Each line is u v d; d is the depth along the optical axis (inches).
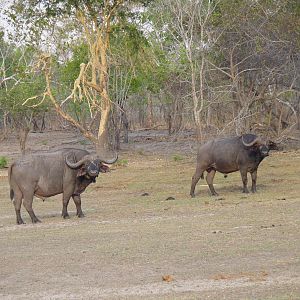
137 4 3435.0
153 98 6879.9
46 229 1630.2
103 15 3309.5
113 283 1075.9
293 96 4276.6
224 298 956.6
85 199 2230.6
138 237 1441.9
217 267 1146.7
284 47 3627.0
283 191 2135.8
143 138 5280.5
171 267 1163.3
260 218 1604.3
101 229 1582.2
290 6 3511.3
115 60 4099.4
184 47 3951.8
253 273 1091.9
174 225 1576.0
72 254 1305.4
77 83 3292.3
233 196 2075.5
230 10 3592.5
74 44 4271.7
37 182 1758.1
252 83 3878.0
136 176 2834.6
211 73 3922.2
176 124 5310.0
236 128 3703.3
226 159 2107.5
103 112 3398.1
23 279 1134.4
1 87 4931.1
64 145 4931.1
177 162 3368.6
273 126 4087.1
